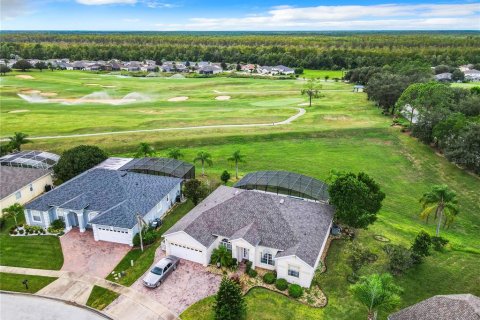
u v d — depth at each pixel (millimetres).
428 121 79188
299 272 35594
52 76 178625
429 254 40031
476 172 66375
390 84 112375
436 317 27594
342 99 135875
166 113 110375
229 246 40281
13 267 38531
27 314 32281
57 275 37281
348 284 36375
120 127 92312
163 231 45406
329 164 72125
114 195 46438
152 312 32375
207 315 32031
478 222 52344
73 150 60375
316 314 32531
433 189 43031
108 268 38312
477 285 36812
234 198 43375
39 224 46156
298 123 99812
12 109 110750
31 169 57094
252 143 83375
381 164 72875
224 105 124625
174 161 60094
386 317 32375
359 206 42281
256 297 34406
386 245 41344
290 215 40969
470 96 91688
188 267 38531
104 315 32125
